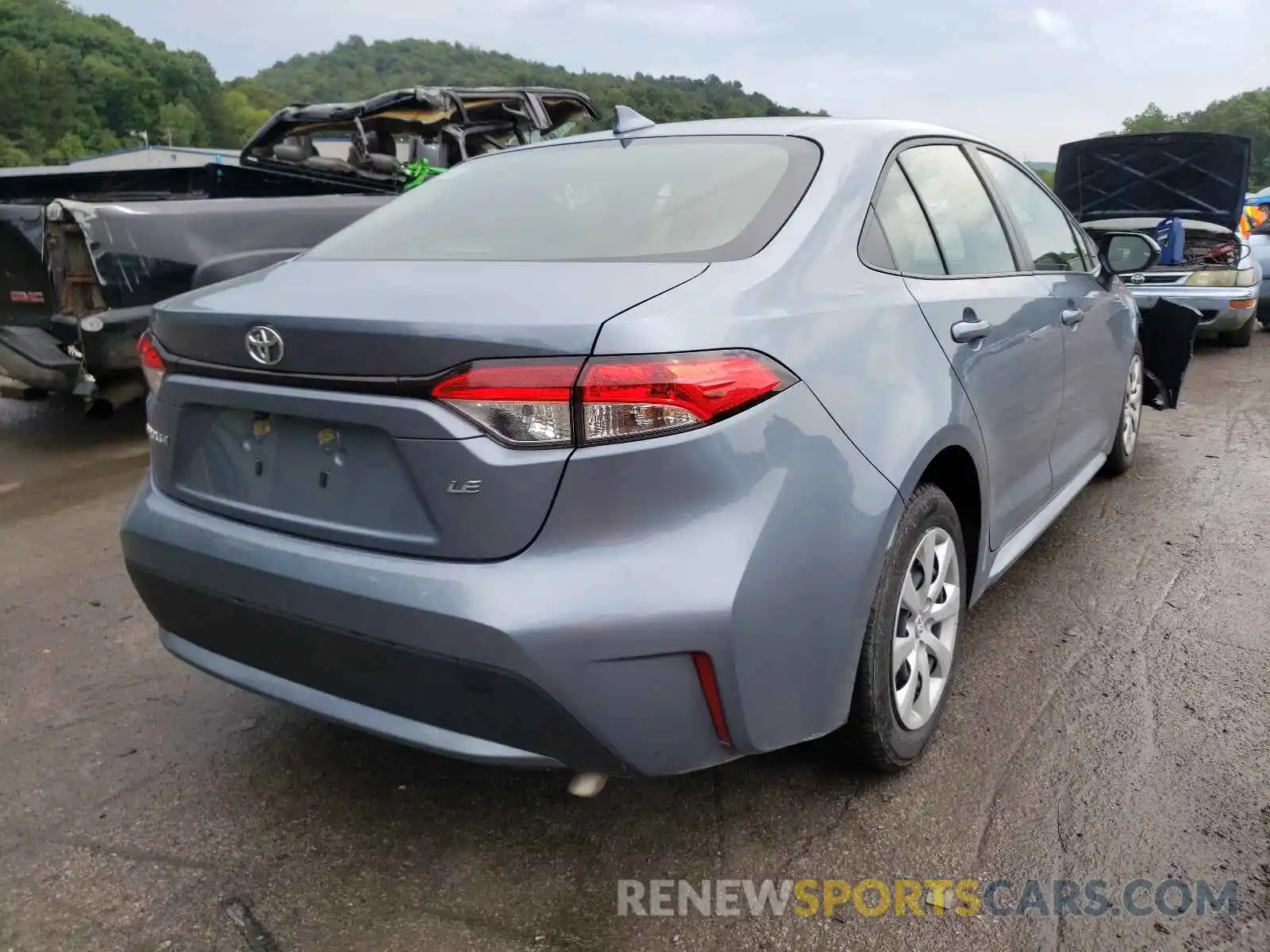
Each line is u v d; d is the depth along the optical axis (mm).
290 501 2254
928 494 2566
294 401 2150
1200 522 4574
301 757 2854
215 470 2404
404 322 1989
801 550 2096
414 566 2031
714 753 2096
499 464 1931
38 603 3896
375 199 6707
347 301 2154
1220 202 9398
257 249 6039
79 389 5562
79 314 5477
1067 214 4164
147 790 2691
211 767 2801
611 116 3287
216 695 3209
